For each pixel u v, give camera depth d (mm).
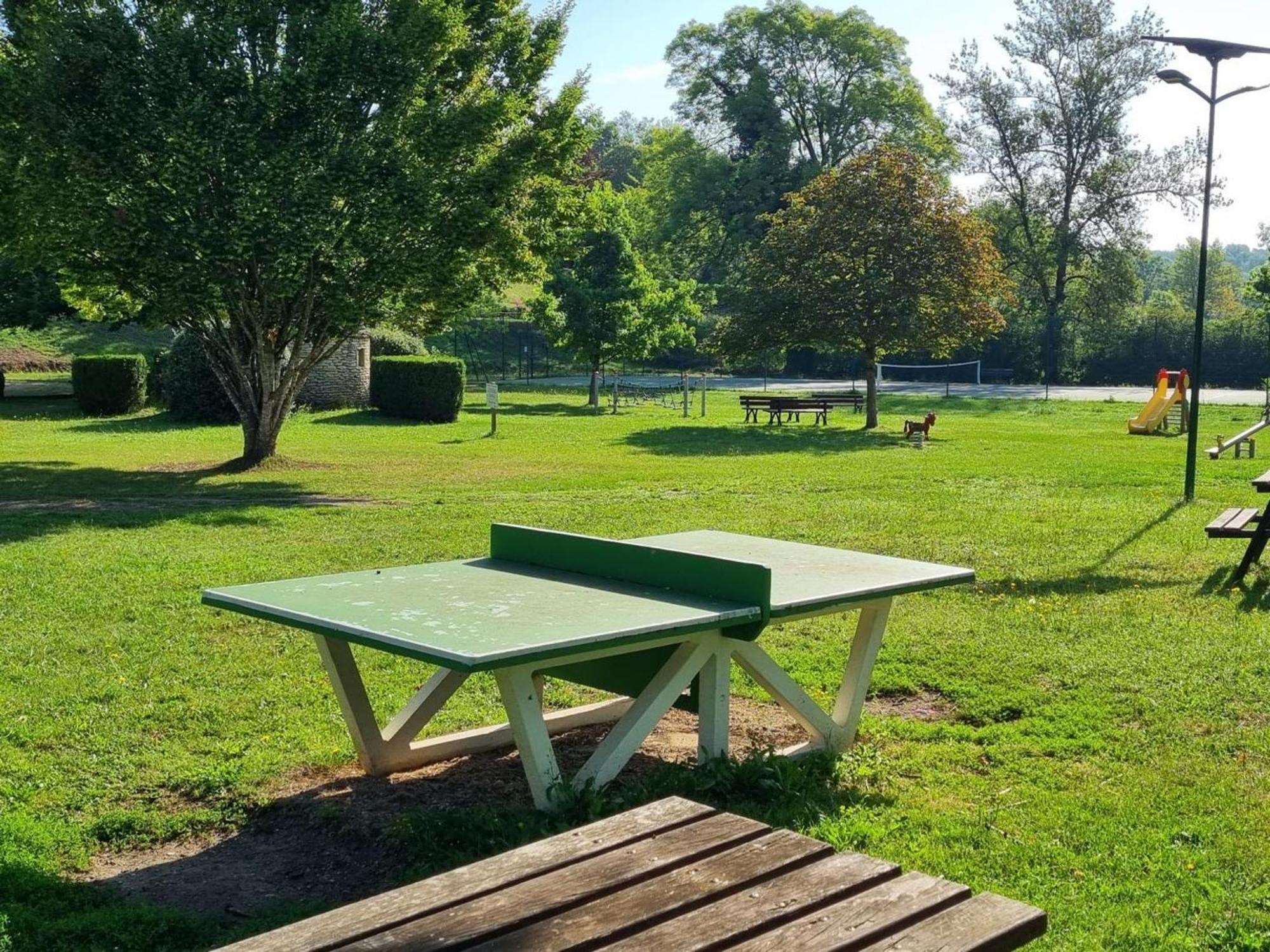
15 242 17094
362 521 12906
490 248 18031
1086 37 57656
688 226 67438
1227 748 5324
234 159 15719
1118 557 10484
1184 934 3479
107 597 8500
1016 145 59562
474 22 18422
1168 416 33969
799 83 63188
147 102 15539
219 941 3533
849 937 2178
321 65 15867
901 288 29859
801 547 6137
